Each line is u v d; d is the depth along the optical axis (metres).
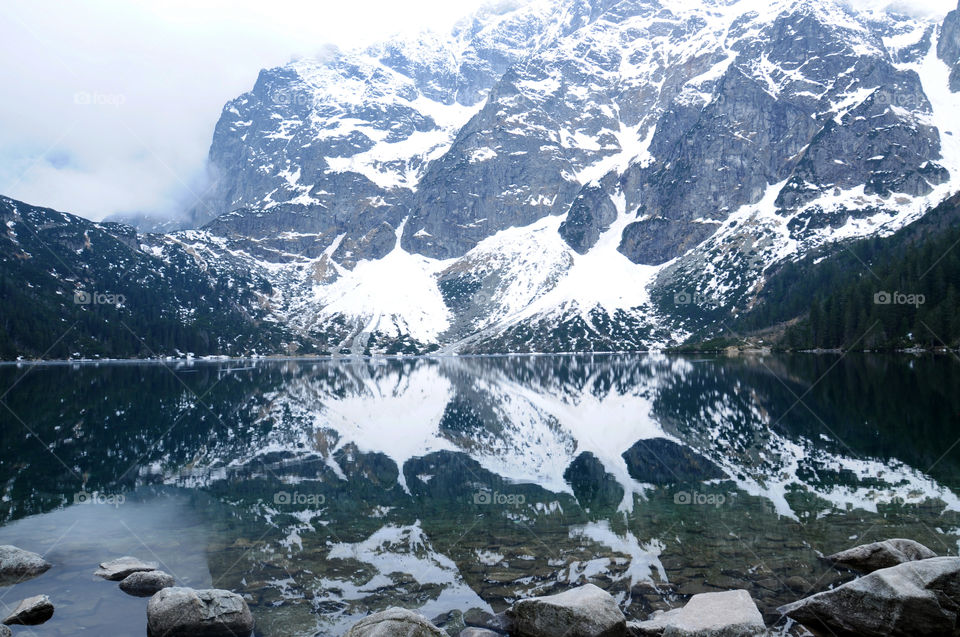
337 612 15.77
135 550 20.55
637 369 142.88
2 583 17.62
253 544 21.17
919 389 66.50
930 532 21.05
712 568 18.41
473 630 14.69
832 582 17.19
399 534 22.27
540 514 24.70
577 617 14.11
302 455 38.78
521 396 80.62
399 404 71.31
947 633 13.89
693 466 33.59
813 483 28.59
